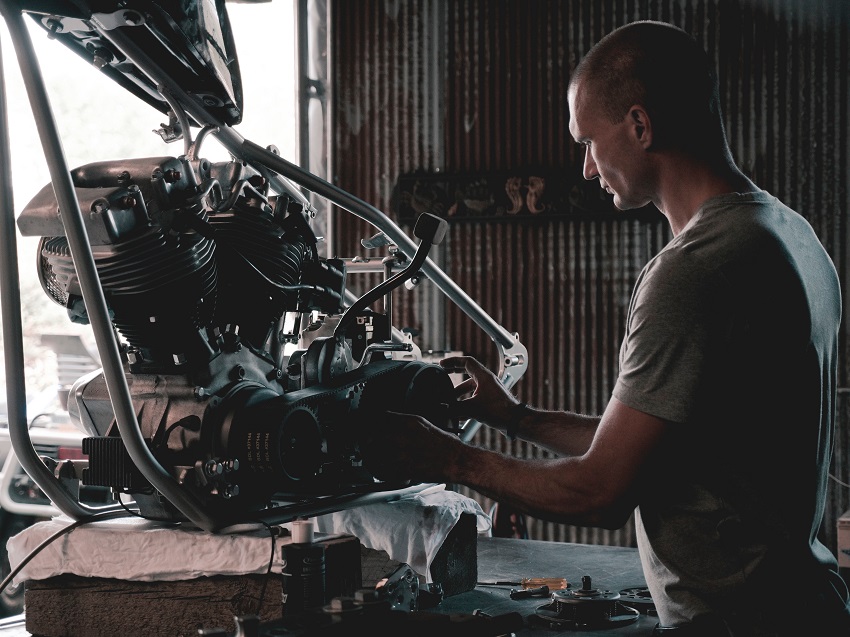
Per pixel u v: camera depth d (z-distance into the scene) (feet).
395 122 14.84
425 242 4.88
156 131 4.94
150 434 4.41
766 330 3.67
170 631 4.64
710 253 3.68
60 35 4.40
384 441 4.41
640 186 4.23
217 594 4.57
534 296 14.37
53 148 3.65
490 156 14.60
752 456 3.78
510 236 14.42
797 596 3.81
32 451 4.34
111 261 3.98
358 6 14.89
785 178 13.67
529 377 14.38
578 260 14.21
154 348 4.35
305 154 14.78
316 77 15.05
